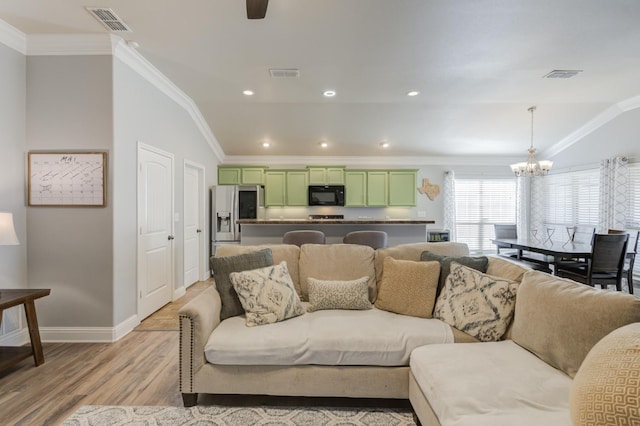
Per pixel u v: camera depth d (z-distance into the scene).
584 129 5.50
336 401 2.02
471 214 6.99
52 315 2.93
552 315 1.57
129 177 3.20
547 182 6.41
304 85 4.02
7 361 2.26
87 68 2.92
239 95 4.39
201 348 1.90
